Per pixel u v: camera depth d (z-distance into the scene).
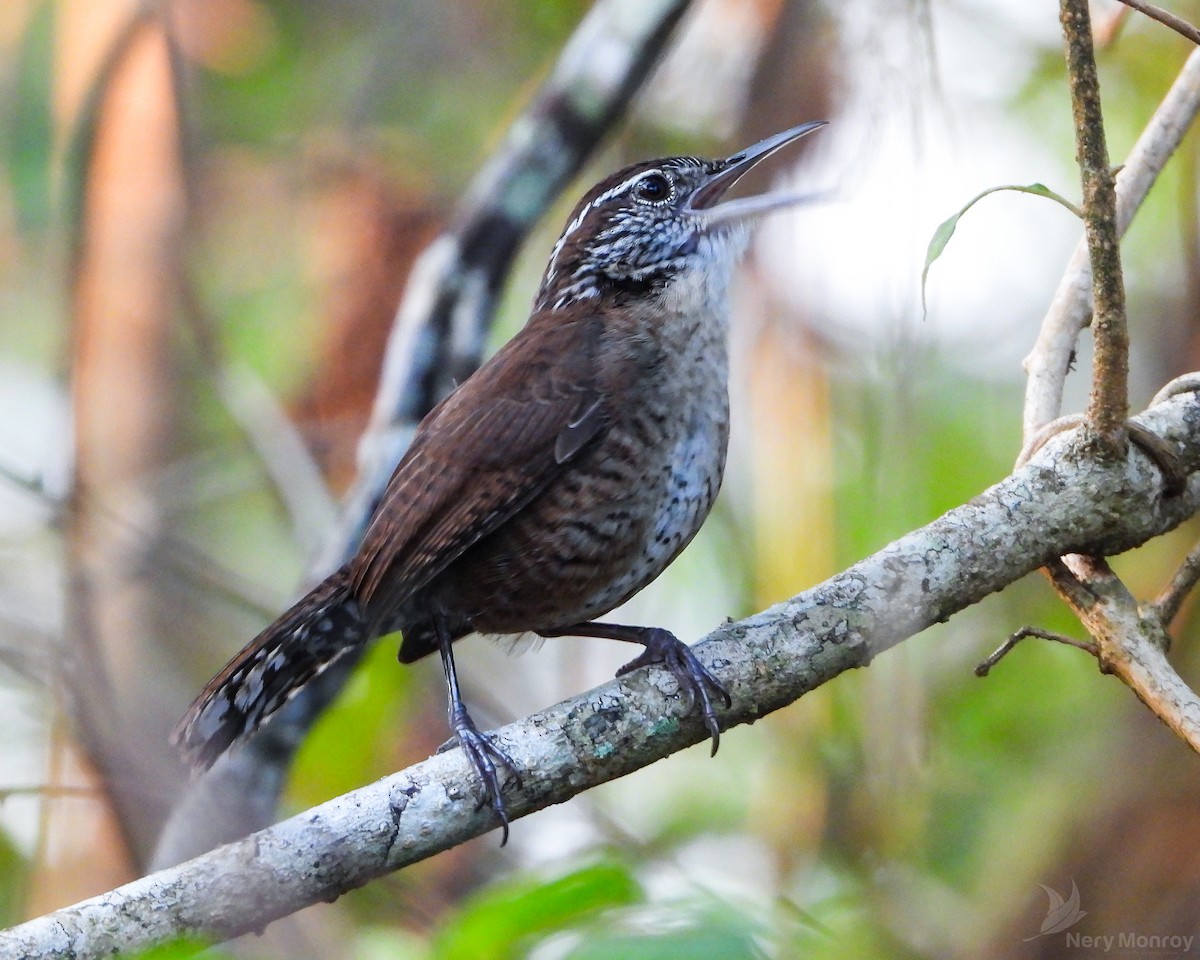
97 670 10.15
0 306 14.48
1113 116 12.52
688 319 8.37
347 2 14.70
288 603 9.76
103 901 6.29
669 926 5.78
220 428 12.17
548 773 6.68
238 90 14.27
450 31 14.30
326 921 9.97
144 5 11.73
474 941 6.43
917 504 9.17
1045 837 10.29
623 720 6.72
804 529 10.43
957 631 11.89
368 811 6.55
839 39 11.11
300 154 13.77
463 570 8.13
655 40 10.05
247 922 6.39
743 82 11.98
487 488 7.89
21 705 11.12
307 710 9.88
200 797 9.65
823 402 10.62
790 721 10.98
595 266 8.82
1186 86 7.23
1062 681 11.82
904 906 9.94
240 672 8.15
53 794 9.30
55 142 12.97
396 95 14.22
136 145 11.75
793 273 10.87
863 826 10.28
